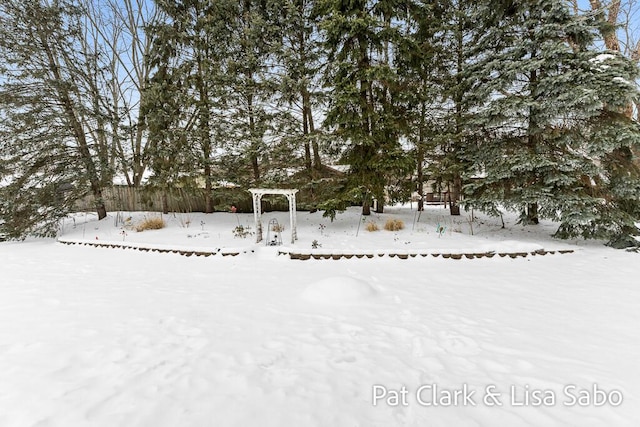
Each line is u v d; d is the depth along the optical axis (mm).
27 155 11203
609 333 3584
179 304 4645
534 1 7891
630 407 2334
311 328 3803
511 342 3395
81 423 2131
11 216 10648
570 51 7289
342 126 9562
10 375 2719
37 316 4156
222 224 11242
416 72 10062
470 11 9797
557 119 7852
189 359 3025
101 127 11570
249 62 10023
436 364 2975
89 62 11758
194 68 11430
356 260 7352
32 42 10703
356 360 3045
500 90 8359
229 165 11469
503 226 9914
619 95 6895
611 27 7406
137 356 3078
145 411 2252
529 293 4988
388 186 10555
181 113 10859
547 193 7613
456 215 11688
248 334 3625
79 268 6984
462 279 5777
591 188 7734
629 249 7445
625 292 4914
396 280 5762
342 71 9461
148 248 8695
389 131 9617
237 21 10875
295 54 10125
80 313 4270
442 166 9969
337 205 9492
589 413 2281
